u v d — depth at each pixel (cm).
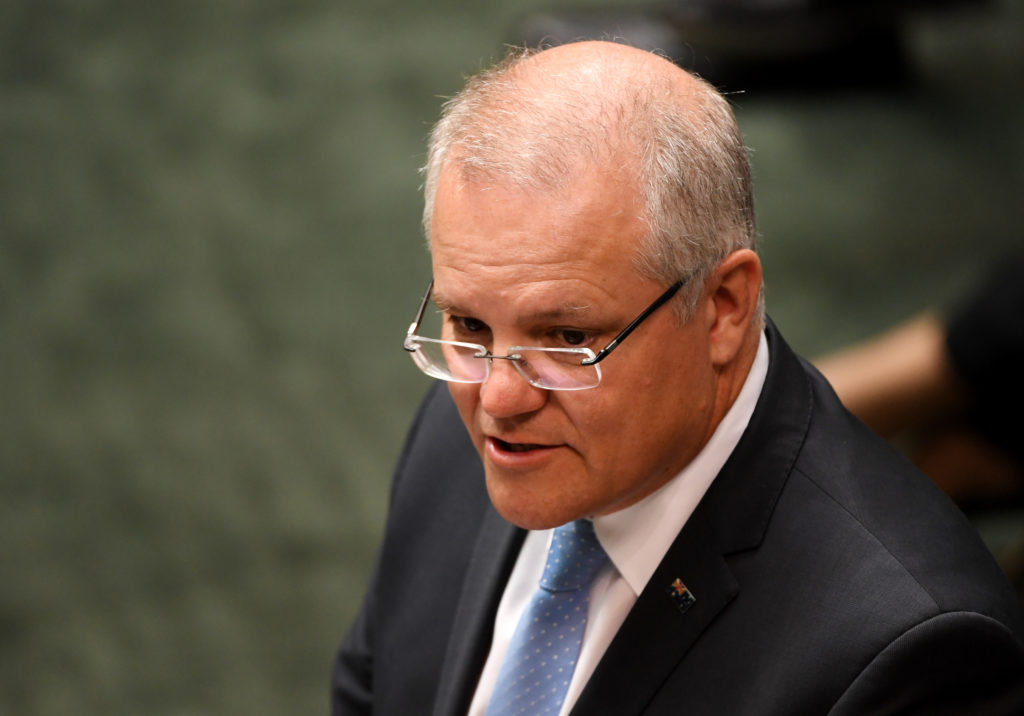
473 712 559
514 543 575
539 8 2283
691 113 468
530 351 452
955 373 916
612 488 477
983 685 444
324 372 1597
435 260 471
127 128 2030
